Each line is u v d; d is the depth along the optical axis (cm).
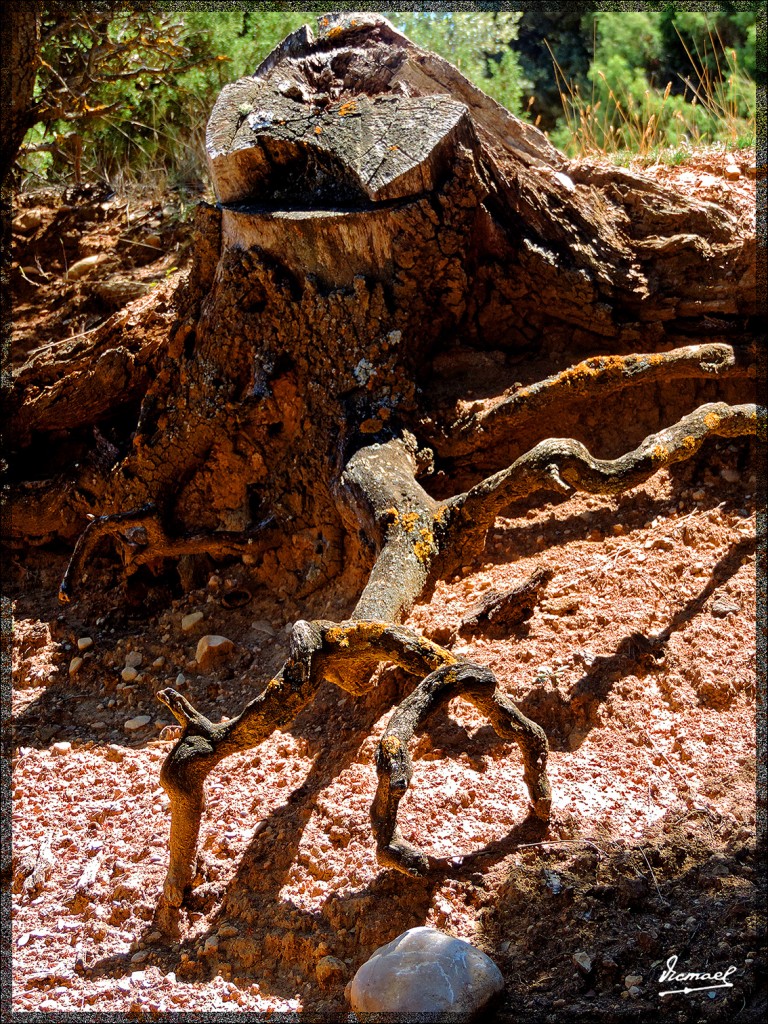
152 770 353
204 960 272
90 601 459
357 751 326
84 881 304
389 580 346
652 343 429
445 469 419
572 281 422
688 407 416
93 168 708
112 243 604
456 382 426
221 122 420
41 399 478
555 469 341
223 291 420
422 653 289
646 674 327
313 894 283
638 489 400
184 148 692
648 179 439
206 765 278
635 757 303
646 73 955
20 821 335
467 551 367
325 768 328
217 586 438
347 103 417
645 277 428
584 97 989
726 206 451
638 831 281
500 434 415
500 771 307
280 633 412
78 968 276
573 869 272
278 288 411
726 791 288
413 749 317
